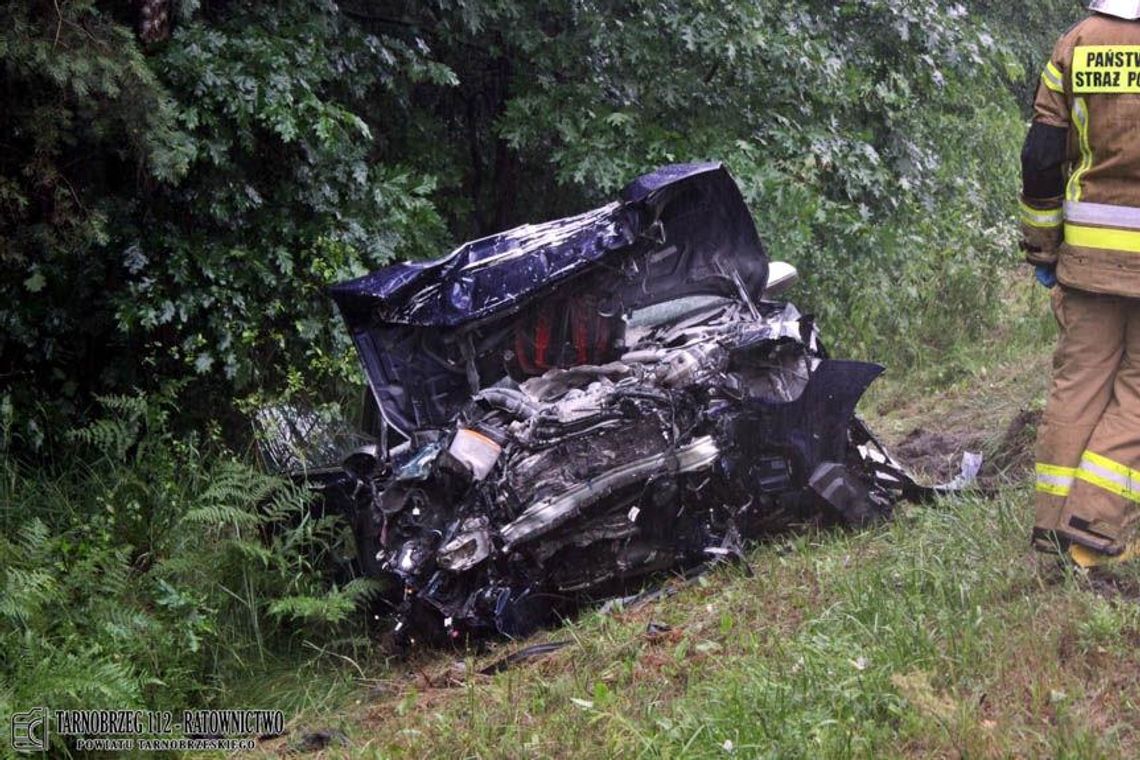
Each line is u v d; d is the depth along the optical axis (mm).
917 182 10836
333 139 6797
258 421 6516
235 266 6605
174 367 6531
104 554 4809
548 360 5527
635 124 8547
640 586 5172
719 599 4699
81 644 4469
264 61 6617
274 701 4770
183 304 6355
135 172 6449
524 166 9047
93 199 6293
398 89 8102
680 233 5777
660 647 4332
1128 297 3893
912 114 11156
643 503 5004
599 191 8570
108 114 5844
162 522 5207
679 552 5137
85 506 5699
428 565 4855
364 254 7160
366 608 5168
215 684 4852
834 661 3707
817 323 8875
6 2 5398
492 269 5340
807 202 8570
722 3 8891
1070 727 3197
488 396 5164
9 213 5871
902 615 3914
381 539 4957
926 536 4738
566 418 4961
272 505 5379
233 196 6633
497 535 4801
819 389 5250
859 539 5070
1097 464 3957
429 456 4938
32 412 6207
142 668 4590
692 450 5047
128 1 6414
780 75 9258
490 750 3795
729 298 5984
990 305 9562
